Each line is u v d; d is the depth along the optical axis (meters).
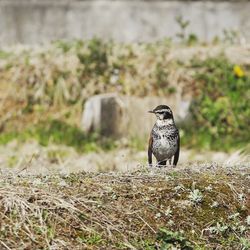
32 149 16.28
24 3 21.00
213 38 20.88
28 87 18.44
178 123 17.61
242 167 10.09
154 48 19.42
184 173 9.61
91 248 8.19
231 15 21.12
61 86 18.36
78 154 16.38
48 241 8.16
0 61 19.12
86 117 17.61
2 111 18.11
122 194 8.93
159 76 18.42
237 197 9.20
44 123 17.81
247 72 18.61
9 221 8.30
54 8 21.05
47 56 19.03
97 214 8.57
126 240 8.35
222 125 17.70
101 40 19.78
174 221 8.71
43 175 9.42
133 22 21.08
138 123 17.64
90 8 21.12
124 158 15.64
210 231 8.70
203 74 18.45
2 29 20.92
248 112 17.95
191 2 21.08
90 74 18.64
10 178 9.20
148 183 9.21
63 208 8.52
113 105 17.66
